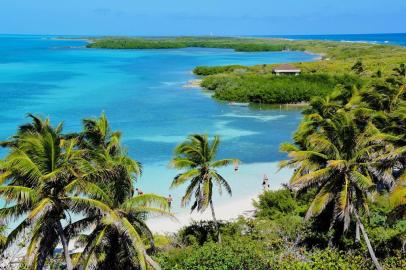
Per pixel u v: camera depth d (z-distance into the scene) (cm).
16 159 2025
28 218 1948
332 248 3078
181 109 8906
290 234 3309
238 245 2964
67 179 2180
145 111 8638
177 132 7069
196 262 2725
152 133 6969
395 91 5053
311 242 3234
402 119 3847
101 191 2209
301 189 3097
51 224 2166
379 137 2869
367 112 3941
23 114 8169
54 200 2134
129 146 6206
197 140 3344
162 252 3038
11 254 2866
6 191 2006
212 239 3375
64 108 8781
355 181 2758
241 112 8794
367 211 2950
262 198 4116
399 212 2686
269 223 3472
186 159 3294
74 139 2650
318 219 3406
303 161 2948
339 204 2734
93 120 2983
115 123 7612
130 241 2358
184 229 3547
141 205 2398
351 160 2798
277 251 3062
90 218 2297
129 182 2364
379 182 3597
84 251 2345
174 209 4216
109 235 2344
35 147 2122
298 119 8188
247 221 3603
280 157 5816
